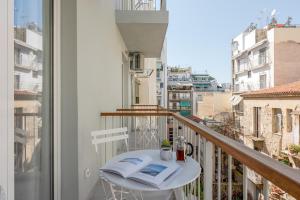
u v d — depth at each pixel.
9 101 1.25
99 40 3.16
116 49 4.71
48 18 1.99
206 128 1.57
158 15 4.66
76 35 2.22
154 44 6.49
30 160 1.67
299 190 0.52
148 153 1.96
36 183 1.76
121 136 2.54
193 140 1.93
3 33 1.20
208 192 1.51
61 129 2.19
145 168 1.50
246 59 11.42
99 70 3.16
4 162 1.20
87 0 2.57
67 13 2.21
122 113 3.26
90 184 2.64
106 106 3.63
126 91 7.21
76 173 2.20
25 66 1.61
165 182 1.35
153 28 4.96
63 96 2.20
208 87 23.06
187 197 2.17
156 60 14.75
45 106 1.93
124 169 1.46
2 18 1.20
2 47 1.20
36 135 1.76
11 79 1.27
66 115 2.20
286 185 0.57
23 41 1.59
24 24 1.60
